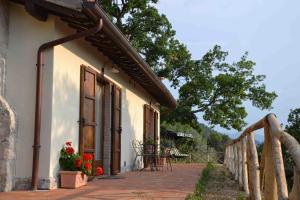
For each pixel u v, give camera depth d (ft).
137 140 41.60
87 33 20.68
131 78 38.63
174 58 79.66
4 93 21.43
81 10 19.17
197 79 82.53
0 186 19.90
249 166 17.57
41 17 20.98
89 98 25.61
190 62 82.28
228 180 32.14
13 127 20.53
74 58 23.98
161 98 50.72
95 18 20.04
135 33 71.87
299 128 31.35
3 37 21.39
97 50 27.96
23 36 21.77
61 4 19.22
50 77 21.33
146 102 47.70
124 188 21.57
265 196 12.41
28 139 21.09
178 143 88.53
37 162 20.56
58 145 21.67
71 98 23.31
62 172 21.36
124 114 36.24
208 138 113.09
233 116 84.74
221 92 84.33
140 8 71.67
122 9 71.20
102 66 29.43
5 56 21.56
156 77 36.99
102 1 70.03
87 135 25.14
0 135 20.29
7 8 21.86
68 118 22.86
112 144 31.17
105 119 31.27
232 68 86.53
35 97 21.29
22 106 21.34
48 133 20.98
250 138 17.47
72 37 20.93
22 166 20.90
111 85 31.40
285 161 20.34
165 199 17.75
